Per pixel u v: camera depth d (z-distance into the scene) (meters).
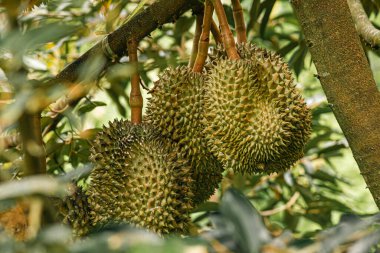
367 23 2.04
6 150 1.92
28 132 1.38
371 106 1.75
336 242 1.34
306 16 1.77
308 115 1.84
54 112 2.13
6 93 1.43
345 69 1.75
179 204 1.77
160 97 1.88
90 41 2.16
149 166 1.76
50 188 1.24
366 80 1.76
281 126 1.79
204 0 1.90
